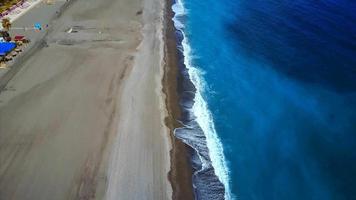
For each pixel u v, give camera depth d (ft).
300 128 143.84
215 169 125.18
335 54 187.83
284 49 197.16
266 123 146.82
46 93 156.35
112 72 172.86
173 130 139.64
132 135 134.82
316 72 176.35
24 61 179.73
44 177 116.57
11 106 148.46
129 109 148.15
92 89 159.63
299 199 115.55
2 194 110.93
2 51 181.37
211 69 183.01
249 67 183.83
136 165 122.01
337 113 150.61
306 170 125.59
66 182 114.93
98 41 202.69
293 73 177.06
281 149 134.62
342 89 164.14
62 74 169.99
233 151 133.39
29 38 201.98
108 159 123.75
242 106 156.46
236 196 116.06
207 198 114.42
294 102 157.89
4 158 123.85
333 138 138.41
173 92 163.02
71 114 144.15
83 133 134.72
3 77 166.81
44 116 142.92
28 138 132.26
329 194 116.67
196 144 134.72
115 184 114.62
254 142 137.59
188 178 119.96
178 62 188.14
